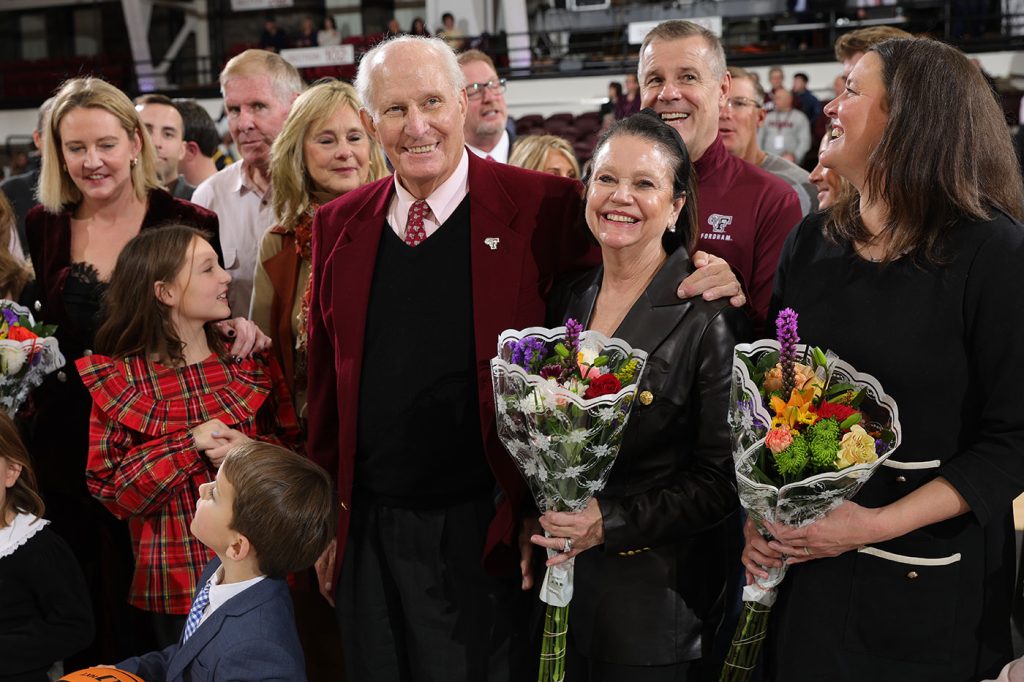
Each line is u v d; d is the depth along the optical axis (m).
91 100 2.47
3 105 13.67
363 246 2.09
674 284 1.83
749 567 1.72
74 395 2.54
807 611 1.66
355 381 2.06
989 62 10.73
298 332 2.54
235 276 3.12
